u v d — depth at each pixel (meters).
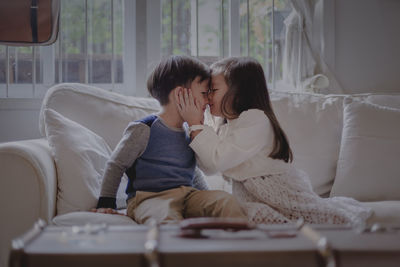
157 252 0.62
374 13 2.56
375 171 1.69
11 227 1.31
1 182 1.32
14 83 2.28
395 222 1.35
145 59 2.36
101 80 2.37
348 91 2.55
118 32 2.40
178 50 2.43
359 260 0.64
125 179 1.73
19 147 1.34
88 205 1.46
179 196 1.36
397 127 1.76
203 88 1.52
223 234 0.74
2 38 1.89
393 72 2.58
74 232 0.75
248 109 1.51
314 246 0.66
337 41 2.53
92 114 1.79
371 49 2.57
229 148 1.39
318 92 2.41
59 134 1.54
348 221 1.30
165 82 1.50
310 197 1.38
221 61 1.58
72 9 2.32
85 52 2.31
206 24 2.47
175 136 1.48
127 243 0.68
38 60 2.30
